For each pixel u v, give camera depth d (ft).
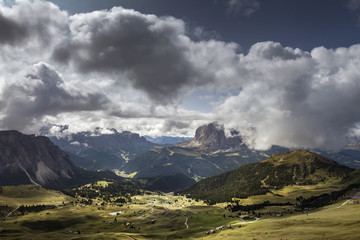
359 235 411.13
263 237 558.97
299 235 511.81
